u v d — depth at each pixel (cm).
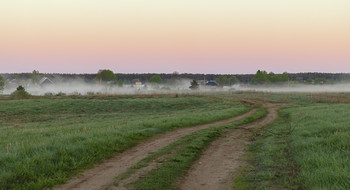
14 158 902
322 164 849
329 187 673
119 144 1298
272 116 3086
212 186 773
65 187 758
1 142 1334
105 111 4275
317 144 1144
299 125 1852
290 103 5166
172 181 808
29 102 4697
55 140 1232
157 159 1062
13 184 736
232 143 1433
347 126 1466
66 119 3297
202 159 1090
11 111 3919
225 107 4388
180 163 1002
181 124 2075
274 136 1570
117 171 909
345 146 1053
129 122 2125
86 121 2912
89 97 6228
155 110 4369
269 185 757
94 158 1042
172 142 1409
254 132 1791
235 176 859
